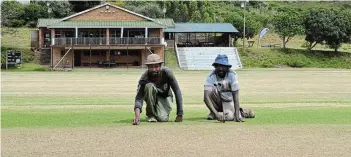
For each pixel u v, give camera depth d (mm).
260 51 85312
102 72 64812
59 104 24000
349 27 88500
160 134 12141
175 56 81625
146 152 10289
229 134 12117
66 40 78438
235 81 14984
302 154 10109
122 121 14977
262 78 50781
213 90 15109
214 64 15070
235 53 82938
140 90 14773
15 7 104500
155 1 122562
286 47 93062
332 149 10531
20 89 35844
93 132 12461
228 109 15000
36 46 82625
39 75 57031
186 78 50938
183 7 119375
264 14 125500
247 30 98312
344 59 86062
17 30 97875
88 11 81438
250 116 15602
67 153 10227
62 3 109000
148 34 82438
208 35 96875
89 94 31469
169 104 15141
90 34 82250
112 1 118438
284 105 23516
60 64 78375
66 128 13125
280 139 11523
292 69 75188
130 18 82250
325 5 146000
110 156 9969
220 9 127438
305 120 14938
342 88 37688
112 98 28328
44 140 11477
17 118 15781
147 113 15039
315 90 35594
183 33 89312
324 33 87812
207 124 13898
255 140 11414
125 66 80125
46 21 83312
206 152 10273
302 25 89188
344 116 16125
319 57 86000
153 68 14648
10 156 9977
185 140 11414
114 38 79375
